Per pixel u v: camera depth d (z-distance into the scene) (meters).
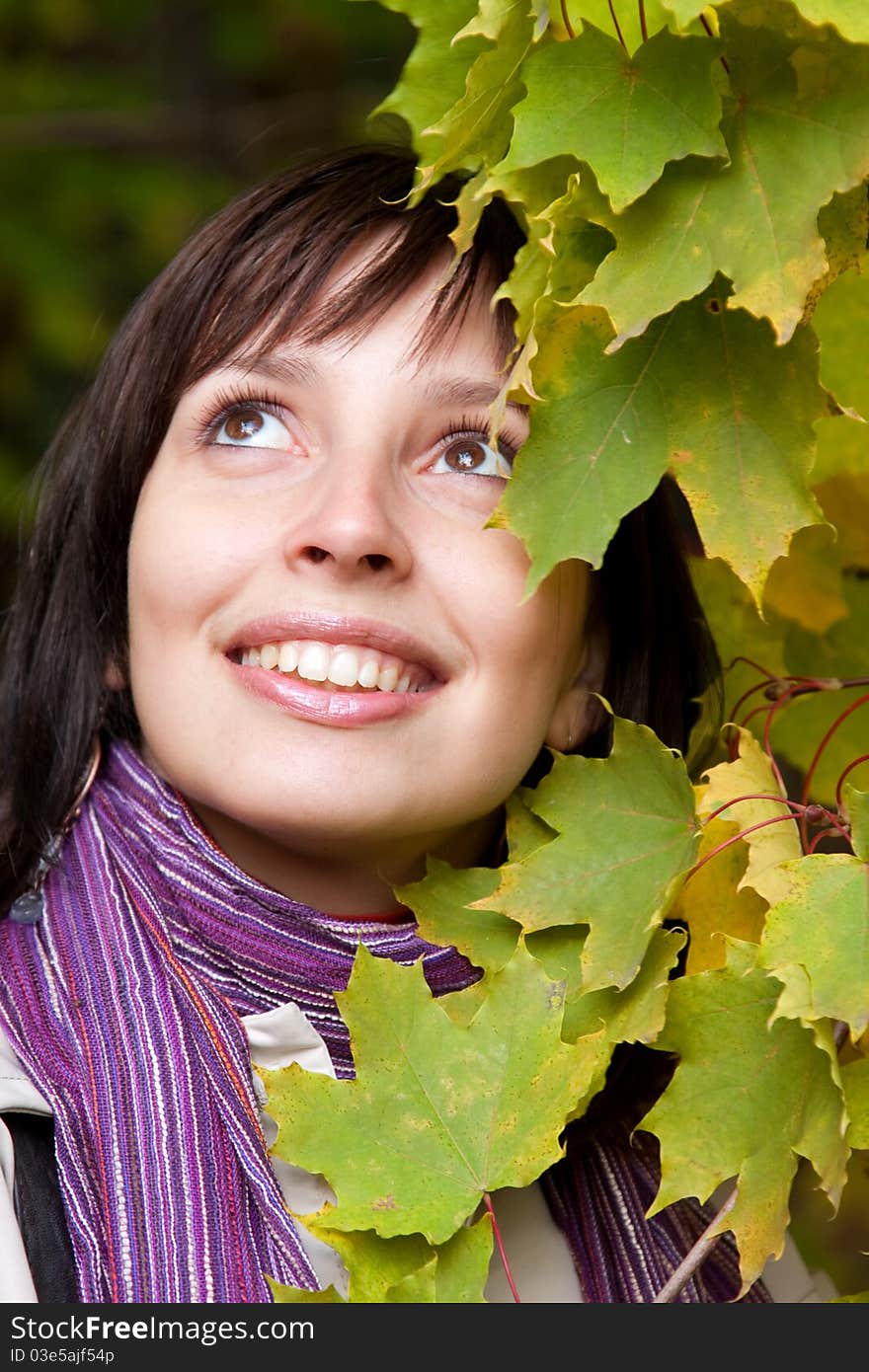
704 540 0.93
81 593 1.28
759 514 0.92
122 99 3.18
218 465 1.12
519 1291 1.17
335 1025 1.13
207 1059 1.09
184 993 1.12
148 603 1.10
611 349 0.88
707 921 1.02
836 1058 0.95
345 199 1.13
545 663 1.11
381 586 1.06
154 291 1.22
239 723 1.07
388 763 1.06
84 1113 1.07
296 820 1.06
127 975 1.13
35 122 3.04
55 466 1.52
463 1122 0.96
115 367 1.25
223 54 3.38
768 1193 0.94
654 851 1.01
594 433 0.92
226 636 1.07
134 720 1.26
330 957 1.13
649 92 0.88
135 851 1.18
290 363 1.09
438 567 1.07
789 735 1.28
